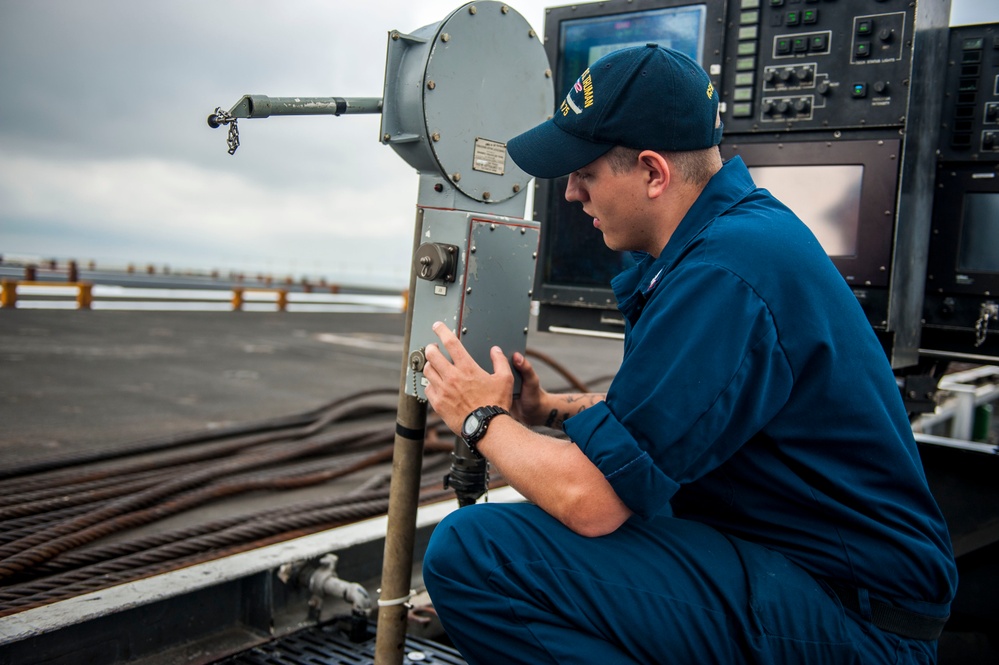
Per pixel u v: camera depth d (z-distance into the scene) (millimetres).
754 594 1348
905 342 2379
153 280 27781
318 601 2131
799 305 1321
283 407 6008
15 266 28094
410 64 1687
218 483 3385
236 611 2057
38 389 6109
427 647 2047
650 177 1430
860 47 2240
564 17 2705
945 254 2635
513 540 1430
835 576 1386
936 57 2449
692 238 1402
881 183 2221
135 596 1855
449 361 1620
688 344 1284
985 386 5383
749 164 2412
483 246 1658
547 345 13312
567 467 1346
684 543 1405
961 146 2592
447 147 1703
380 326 15094
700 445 1284
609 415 1324
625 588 1372
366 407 5371
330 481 3777
